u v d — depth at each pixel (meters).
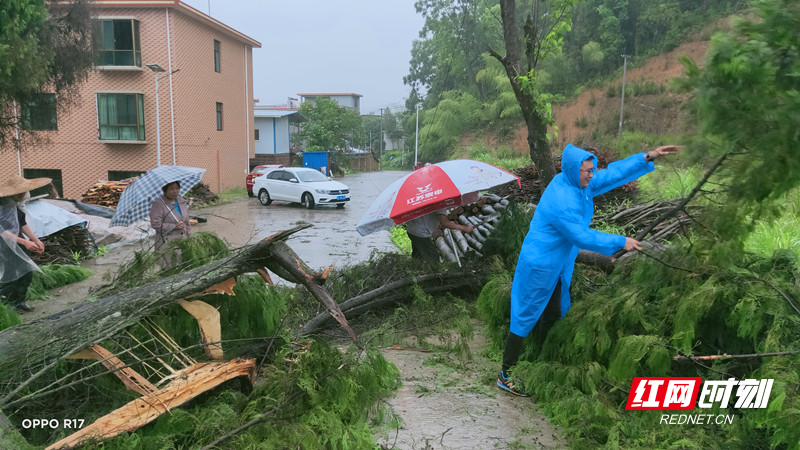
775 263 3.87
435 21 49.72
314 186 20.25
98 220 12.81
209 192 22.38
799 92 2.62
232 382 3.62
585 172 3.79
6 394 3.06
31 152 25.47
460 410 3.85
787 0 2.62
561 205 3.79
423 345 5.16
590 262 5.34
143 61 25.02
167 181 6.04
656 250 4.06
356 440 3.20
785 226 6.47
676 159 3.61
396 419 3.54
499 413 3.80
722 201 3.34
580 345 3.86
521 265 3.98
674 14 48.06
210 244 4.52
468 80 57.72
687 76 2.93
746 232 3.28
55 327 3.40
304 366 3.46
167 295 3.56
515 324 4.05
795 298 3.37
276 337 3.95
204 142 28.28
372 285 6.02
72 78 12.01
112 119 25.30
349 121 58.25
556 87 49.19
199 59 27.56
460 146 50.88
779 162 2.75
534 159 8.38
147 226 13.33
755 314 3.22
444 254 7.46
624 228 7.79
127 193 6.23
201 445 2.88
